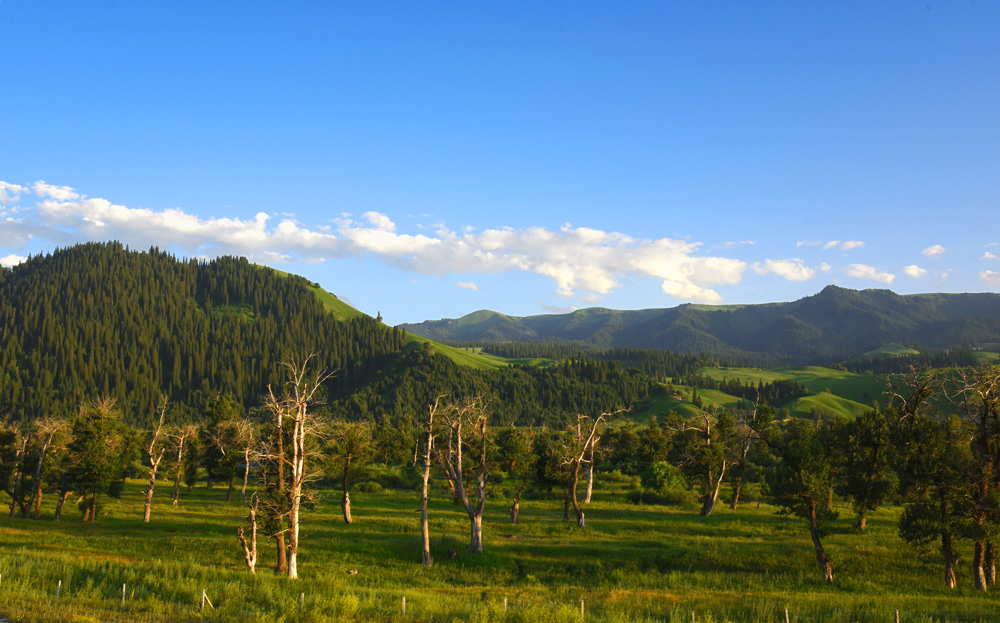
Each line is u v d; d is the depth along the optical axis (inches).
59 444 2566.4
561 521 2368.4
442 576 1585.9
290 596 1139.3
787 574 1584.6
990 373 1459.2
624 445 4694.9
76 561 1295.5
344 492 2338.8
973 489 1496.1
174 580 1192.8
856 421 2172.7
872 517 2476.6
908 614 1145.4
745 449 2812.5
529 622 948.0
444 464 1894.7
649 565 1686.8
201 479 4195.4
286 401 1550.2
